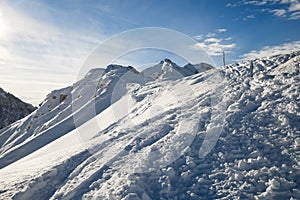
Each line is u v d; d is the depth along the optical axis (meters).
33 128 35.16
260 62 11.79
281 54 11.92
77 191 5.76
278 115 6.93
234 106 8.02
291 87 8.16
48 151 11.54
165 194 5.11
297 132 6.11
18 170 8.50
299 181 4.78
